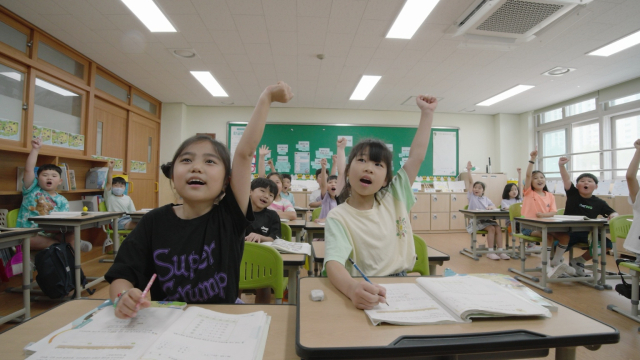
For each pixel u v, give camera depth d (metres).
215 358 0.47
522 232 3.24
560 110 5.96
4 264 2.44
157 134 5.85
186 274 0.78
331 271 0.80
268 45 3.66
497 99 5.70
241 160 0.84
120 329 0.55
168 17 3.07
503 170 6.62
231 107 6.26
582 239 3.02
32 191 2.85
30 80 3.14
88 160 4.02
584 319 0.59
